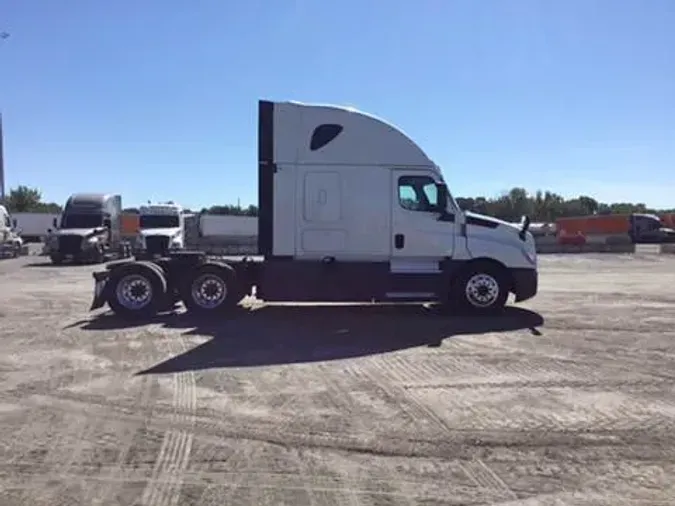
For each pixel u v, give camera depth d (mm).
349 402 7230
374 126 13617
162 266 14164
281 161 13539
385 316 13750
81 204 35812
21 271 28688
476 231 13789
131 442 5945
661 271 27906
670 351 10000
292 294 13656
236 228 50562
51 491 4875
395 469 5309
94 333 11797
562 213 80250
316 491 4879
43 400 7355
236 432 6227
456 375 8477
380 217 13641
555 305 15570
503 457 5566
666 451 5691
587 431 6227
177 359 9539
